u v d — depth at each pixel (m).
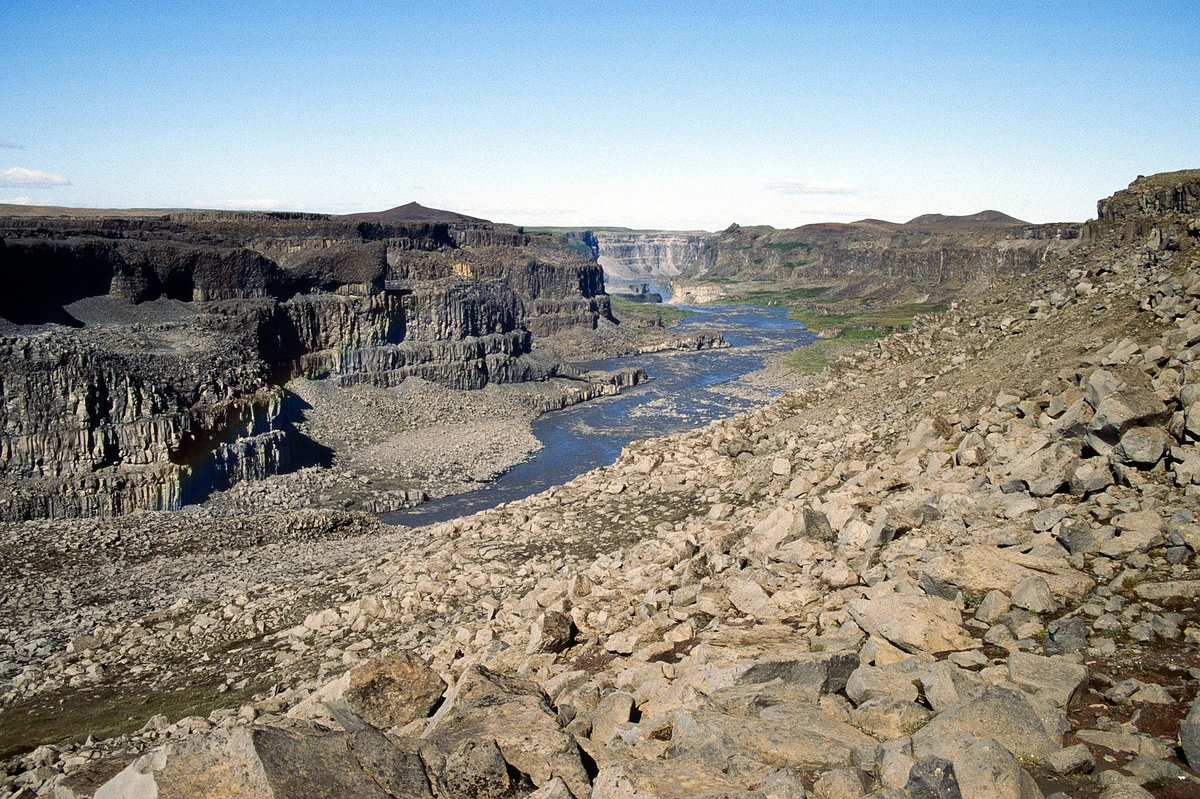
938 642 17.06
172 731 27.38
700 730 14.38
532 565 38.16
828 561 25.27
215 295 123.75
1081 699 14.74
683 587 26.61
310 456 105.38
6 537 65.69
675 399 155.50
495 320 171.88
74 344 81.25
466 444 117.25
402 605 37.28
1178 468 21.45
